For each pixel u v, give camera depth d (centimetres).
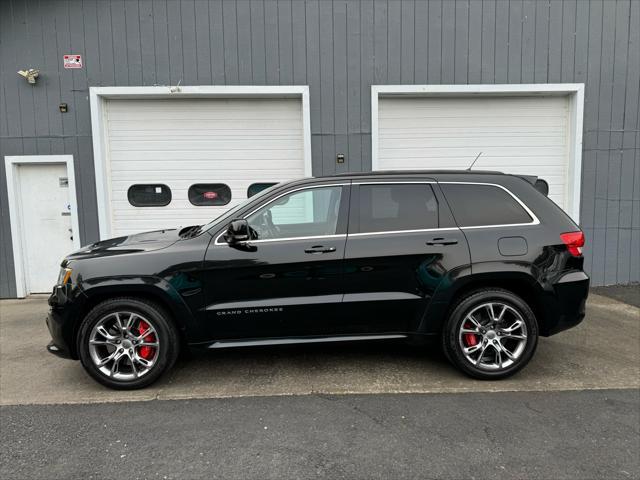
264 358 454
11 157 724
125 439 311
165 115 743
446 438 309
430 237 393
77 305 377
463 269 389
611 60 739
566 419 334
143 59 715
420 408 350
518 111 764
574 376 411
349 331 398
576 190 754
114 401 368
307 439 309
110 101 736
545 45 734
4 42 709
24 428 327
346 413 344
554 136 769
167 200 754
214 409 352
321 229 401
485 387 387
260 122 750
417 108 759
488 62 734
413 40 727
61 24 709
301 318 390
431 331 398
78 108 720
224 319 386
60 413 349
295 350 474
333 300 389
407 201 407
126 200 751
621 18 734
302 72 726
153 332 381
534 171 773
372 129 737
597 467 277
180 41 715
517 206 407
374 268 389
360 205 404
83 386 398
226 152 752
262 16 717
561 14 731
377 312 393
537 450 294
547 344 494
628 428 321
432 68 732
